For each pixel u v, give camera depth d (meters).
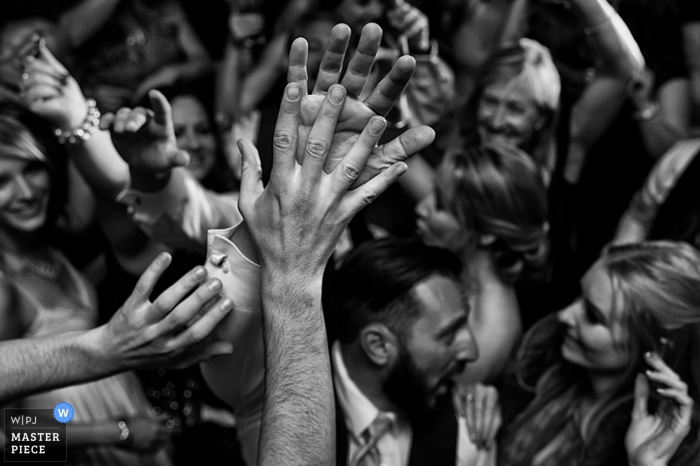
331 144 1.27
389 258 1.73
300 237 1.26
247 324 1.48
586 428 1.79
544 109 2.49
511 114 2.49
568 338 1.85
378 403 1.79
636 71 2.46
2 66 2.38
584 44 2.67
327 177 1.25
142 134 1.63
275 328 1.29
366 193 1.26
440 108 2.78
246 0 3.25
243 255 1.45
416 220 2.60
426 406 1.74
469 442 1.86
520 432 1.88
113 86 3.33
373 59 1.22
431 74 2.74
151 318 1.37
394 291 1.69
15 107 2.31
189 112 2.89
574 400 1.87
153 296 2.34
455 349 1.72
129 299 1.38
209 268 1.46
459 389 1.95
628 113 2.82
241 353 1.56
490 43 3.25
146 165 1.68
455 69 3.29
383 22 2.53
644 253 1.78
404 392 1.72
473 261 2.16
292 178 1.24
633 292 1.73
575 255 2.55
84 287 2.43
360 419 1.78
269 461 1.25
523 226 2.08
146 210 1.84
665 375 1.66
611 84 2.49
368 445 1.78
